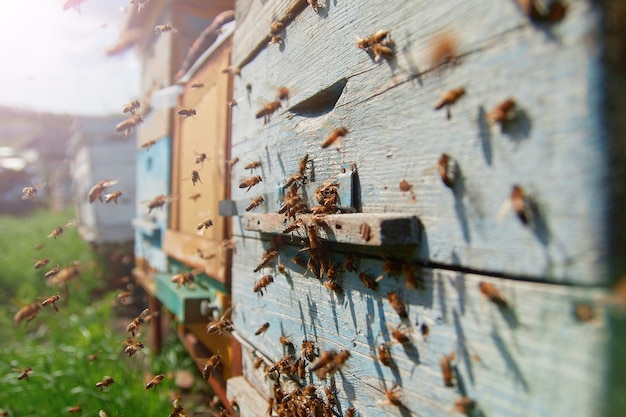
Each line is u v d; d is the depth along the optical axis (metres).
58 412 0.65
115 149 1.50
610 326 0.14
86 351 0.85
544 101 0.15
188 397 0.74
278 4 0.35
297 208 0.30
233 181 0.46
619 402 0.14
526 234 0.16
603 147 0.14
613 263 0.14
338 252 0.28
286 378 0.35
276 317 0.36
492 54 0.17
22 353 0.88
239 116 0.45
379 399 0.24
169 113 0.70
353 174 0.26
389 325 0.23
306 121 0.32
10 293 1.50
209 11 0.84
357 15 0.26
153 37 0.93
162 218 0.76
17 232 2.39
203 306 0.53
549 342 0.15
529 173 0.16
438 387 0.20
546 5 0.15
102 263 1.54
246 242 0.42
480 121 0.18
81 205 1.92
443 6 0.20
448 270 0.20
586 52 0.14
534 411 0.16
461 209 0.19
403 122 0.22
